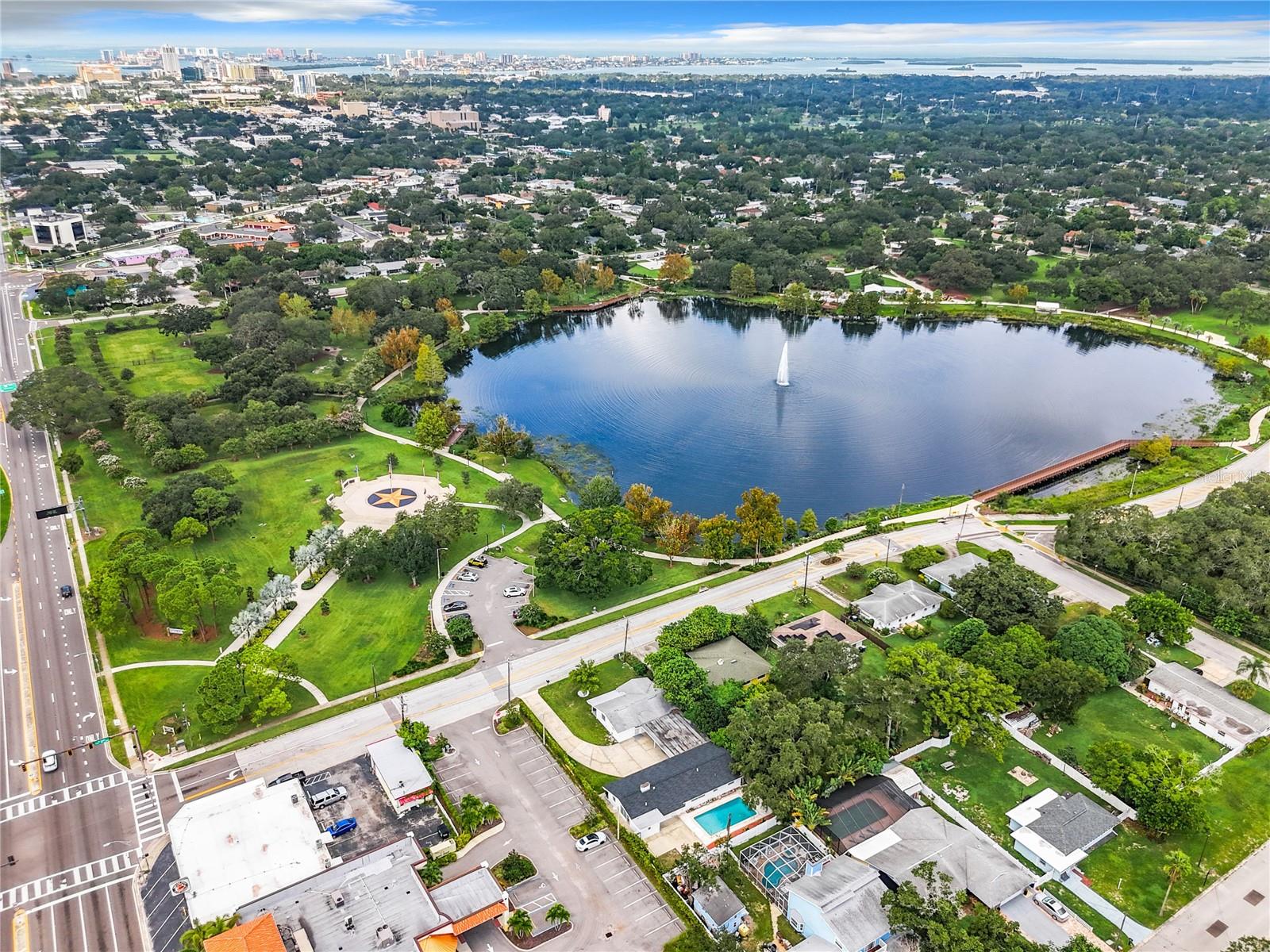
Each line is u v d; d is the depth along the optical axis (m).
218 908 136.38
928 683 176.25
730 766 167.25
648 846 153.38
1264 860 150.12
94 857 150.75
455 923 132.50
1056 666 181.25
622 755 174.88
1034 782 167.75
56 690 191.88
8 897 143.00
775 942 136.12
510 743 178.25
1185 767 157.88
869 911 134.88
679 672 185.25
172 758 173.25
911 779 166.25
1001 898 139.25
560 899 143.75
